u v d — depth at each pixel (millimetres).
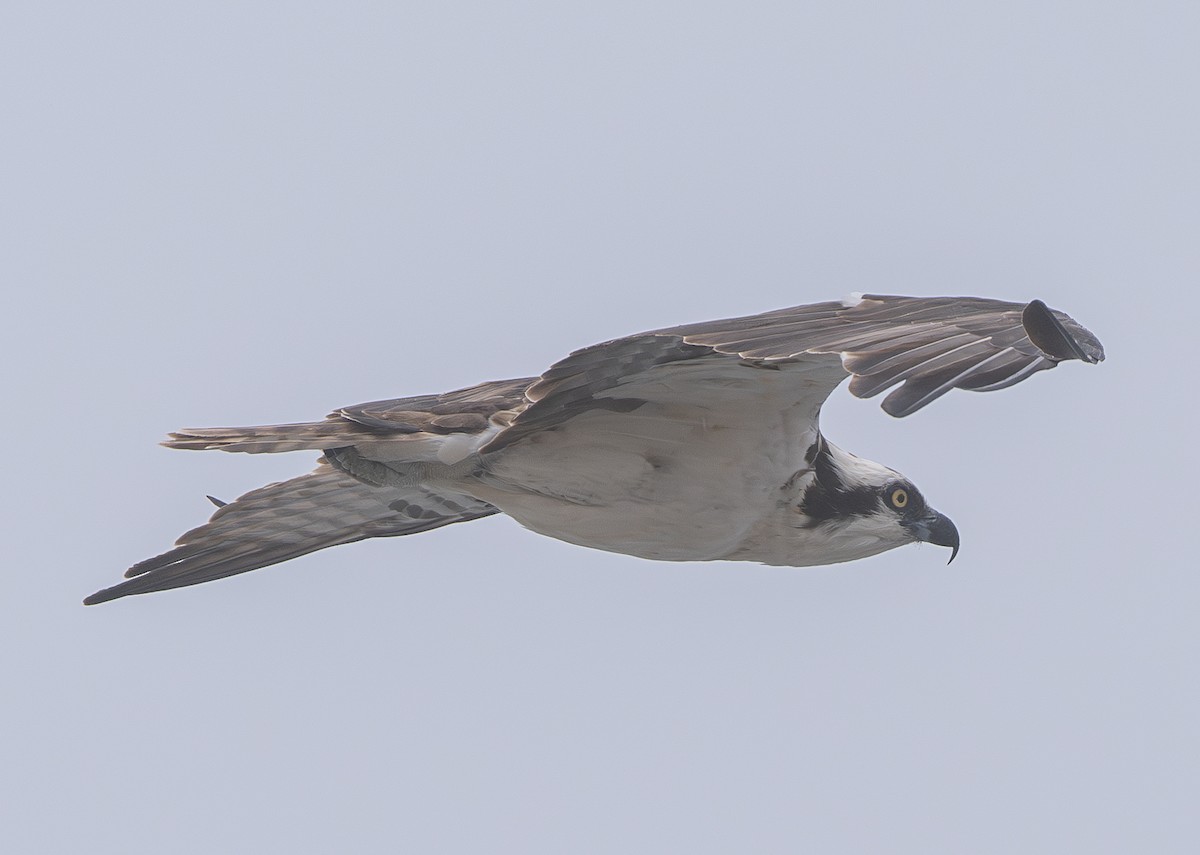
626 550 12836
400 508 14234
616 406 11586
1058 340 8625
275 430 12008
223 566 14367
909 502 13398
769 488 12453
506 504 12625
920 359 8898
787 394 11477
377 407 12305
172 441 11898
